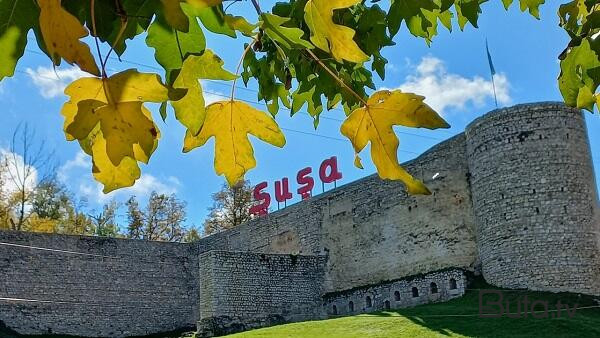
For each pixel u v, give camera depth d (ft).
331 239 120.06
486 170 97.04
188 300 133.18
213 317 101.45
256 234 135.33
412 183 7.74
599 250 90.58
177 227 218.18
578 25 13.34
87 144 6.58
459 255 101.50
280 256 111.45
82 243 124.77
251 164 8.53
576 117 94.99
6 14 6.18
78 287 122.31
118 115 5.68
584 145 94.53
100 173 6.63
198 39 7.17
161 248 133.28
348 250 117.08
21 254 118.73
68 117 5.97
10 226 165.68
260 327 104.37
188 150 8.32
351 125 7.75
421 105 7.58
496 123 96.78
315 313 112.98
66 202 193.57
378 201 114.52
